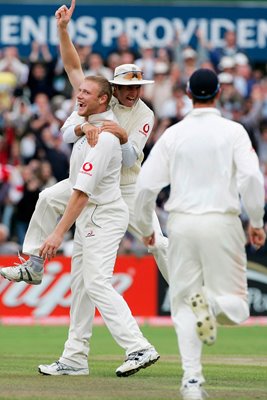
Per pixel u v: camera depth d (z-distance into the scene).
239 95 70.06
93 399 23.19
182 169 22.58
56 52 70.31
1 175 61.84
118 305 27.56
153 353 27.83
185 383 22.23
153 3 71.00
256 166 21.98
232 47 72.31
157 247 29.58
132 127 29.12
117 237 27.97
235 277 22.55
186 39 71.62
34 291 55.56
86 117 27.92
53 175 65.12
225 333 50.75
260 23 72.56
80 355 28.84
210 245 22.23
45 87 69.62
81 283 28.55
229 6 72.25
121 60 70.12
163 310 56.41
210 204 22.34
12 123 66.69
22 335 48.22
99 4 70.38
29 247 29.50
